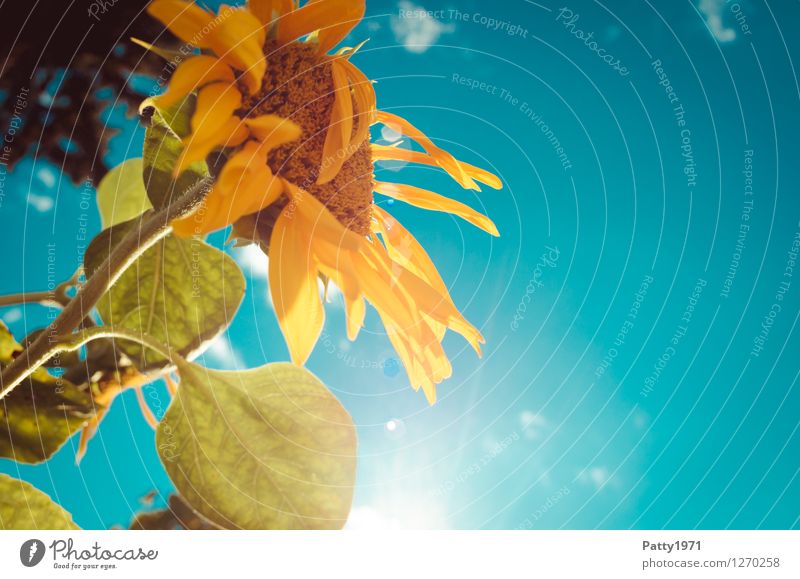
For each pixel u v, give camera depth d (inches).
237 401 26.1
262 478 26.1
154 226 25.5
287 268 25.4
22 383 25.7
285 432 26.3
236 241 25.5
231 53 24.9
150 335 26.3
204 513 25.8
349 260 25.7
